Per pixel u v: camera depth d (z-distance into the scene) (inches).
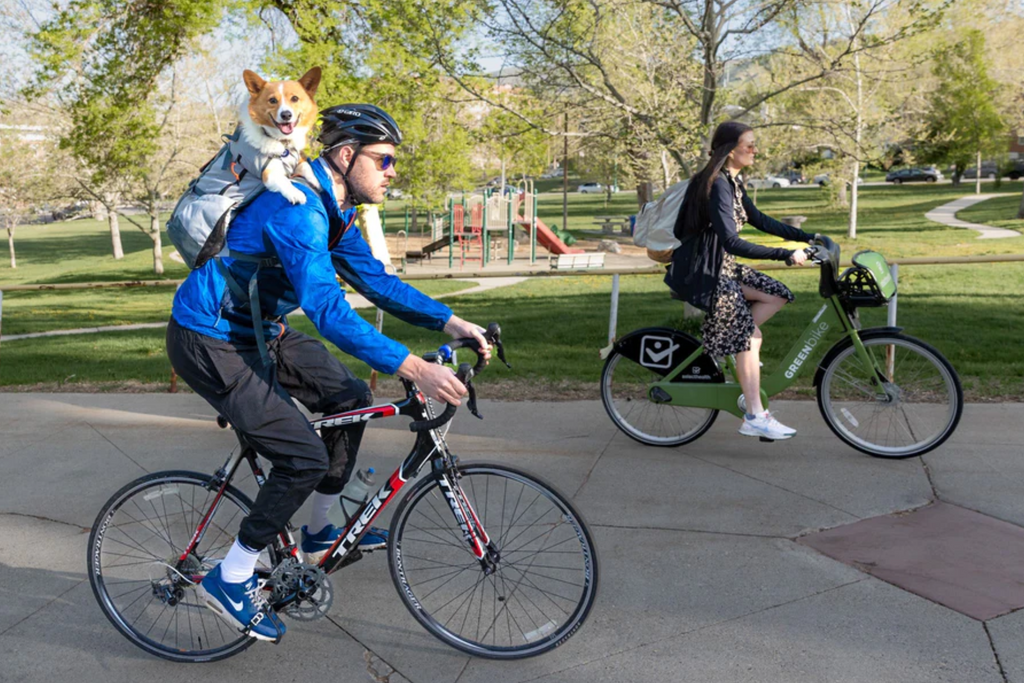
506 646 112.3
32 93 567.8
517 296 677.3
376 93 560.1
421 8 398.0
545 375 269.0
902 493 159.6
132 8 541.0
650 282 789.9
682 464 180.1
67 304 834.8
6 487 182.1
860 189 2429.9
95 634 123.6
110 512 116.6
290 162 106.1
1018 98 1658.5
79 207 1643.7
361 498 116.4
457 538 119.7
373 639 119.6
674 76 442.9
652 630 117.7
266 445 105.0
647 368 190.5
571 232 1631.4
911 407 202.4
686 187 177.8
